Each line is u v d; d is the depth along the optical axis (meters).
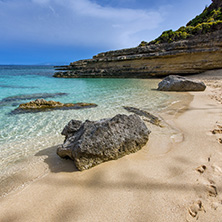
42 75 39.22
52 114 8.02
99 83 22.78
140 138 4.00
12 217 2.21
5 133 5.71
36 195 2.62
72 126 4.17
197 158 3.47
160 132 5.27
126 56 31.00
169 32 32.28
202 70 25.61
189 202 2.29
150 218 2.08
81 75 34.19
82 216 2.18
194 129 5.18
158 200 2.36
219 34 24.59
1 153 4.28
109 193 2.57
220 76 21.72
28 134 5.61
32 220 2.15
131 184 2.75
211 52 24.41
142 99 11.31
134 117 4.15
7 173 3.34
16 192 2.74
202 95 11.66
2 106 9.70
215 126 5.15
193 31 28.69
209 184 2.61
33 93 14.62
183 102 9.83
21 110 8.75
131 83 22.12
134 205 2.30
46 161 3.73
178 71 26.83
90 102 10.78
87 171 3.18
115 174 3.04
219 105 8.26
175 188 2.58
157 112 7.89
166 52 27.14
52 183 2.90
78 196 2.55
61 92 15.15
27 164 3.66
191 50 25.44
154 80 25.59
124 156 3.68
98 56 36.62
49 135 5.51
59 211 2.28
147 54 28.73
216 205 2.20
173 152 3.85
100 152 3.30
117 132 3.60
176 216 2.08
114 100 11.23
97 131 3.34
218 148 3.79
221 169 3.00
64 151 3.49
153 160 3.51
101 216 2.16
